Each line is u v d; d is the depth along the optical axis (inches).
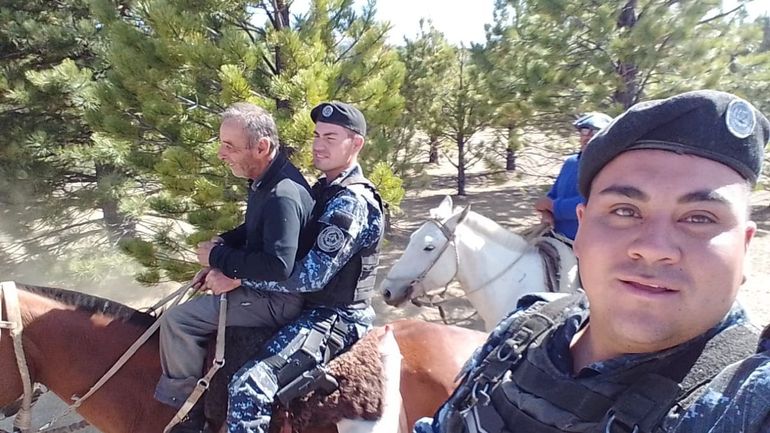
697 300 32.2
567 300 46.1
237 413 89.9
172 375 99.7
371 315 103.6
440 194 645.3
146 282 226.2
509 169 533.6
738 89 334.0
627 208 34.1
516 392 38.6
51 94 300.5
